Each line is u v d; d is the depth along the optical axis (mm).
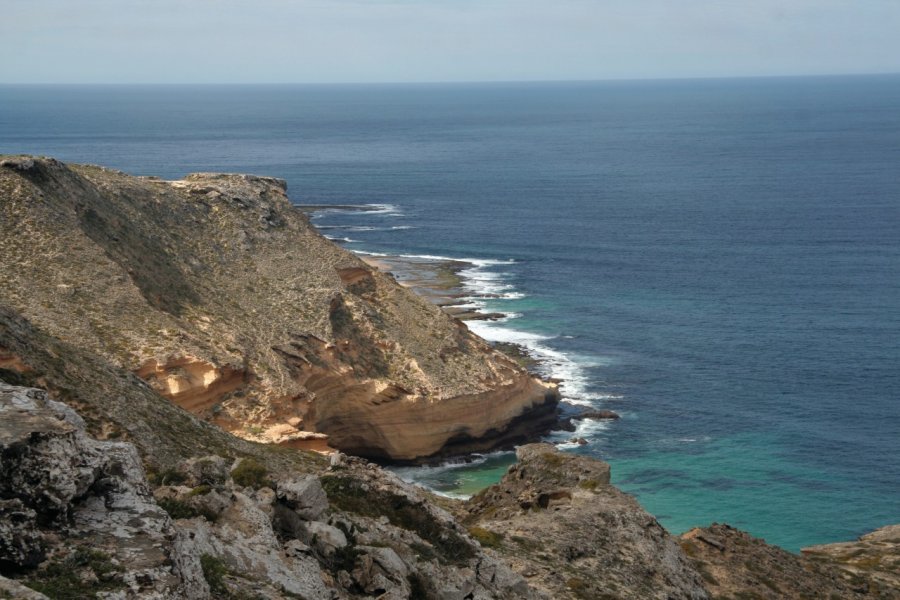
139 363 61031
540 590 31406
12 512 14859
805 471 75812
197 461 22875
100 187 80562
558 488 45250
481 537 36750
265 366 70688
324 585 20484
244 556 19328
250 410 66625
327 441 69750
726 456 78438
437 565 25062
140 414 44000
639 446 80500
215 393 65625
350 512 25797
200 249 82438
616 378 96500
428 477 75625
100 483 16781
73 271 66250
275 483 24062
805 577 46656
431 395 78312
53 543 15172
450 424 78688
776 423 85500
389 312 87625
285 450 50750
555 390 88188
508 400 82562
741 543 48844
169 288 74375
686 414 87500
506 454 80688
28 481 15602
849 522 67562
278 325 77125
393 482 28469
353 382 76812
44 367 42750
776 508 69438
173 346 64500
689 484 73312
